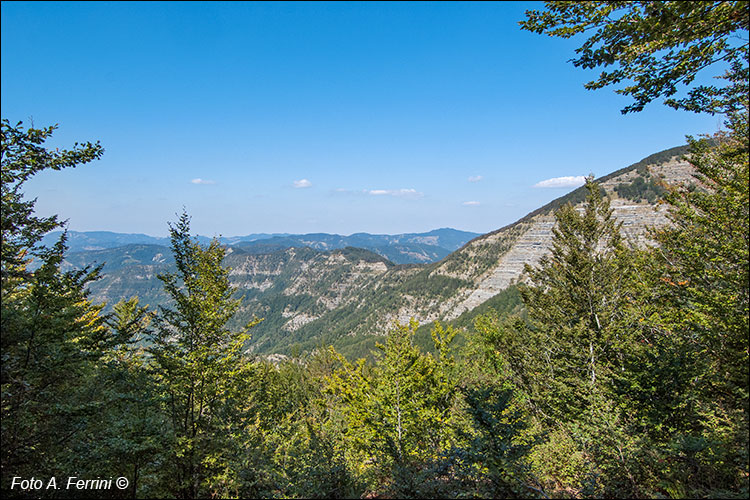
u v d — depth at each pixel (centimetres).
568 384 1939
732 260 1266
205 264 1327
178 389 1227
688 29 649
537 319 2780
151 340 1267
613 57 729
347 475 1122
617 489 916
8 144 855
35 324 938
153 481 1059
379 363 2019
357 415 1973
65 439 995
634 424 1064
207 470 1150
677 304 1794
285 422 1788
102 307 2000
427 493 908
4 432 905
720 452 895
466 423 1338
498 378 2309
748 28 648
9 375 837
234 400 1352
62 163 929
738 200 1184
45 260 1067
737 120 995
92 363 1218
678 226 2014
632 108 821
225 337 1373
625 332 1884
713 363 1238
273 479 1038
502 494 855
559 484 1060
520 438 1005
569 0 663
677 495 846
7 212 884
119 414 1102
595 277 2256
